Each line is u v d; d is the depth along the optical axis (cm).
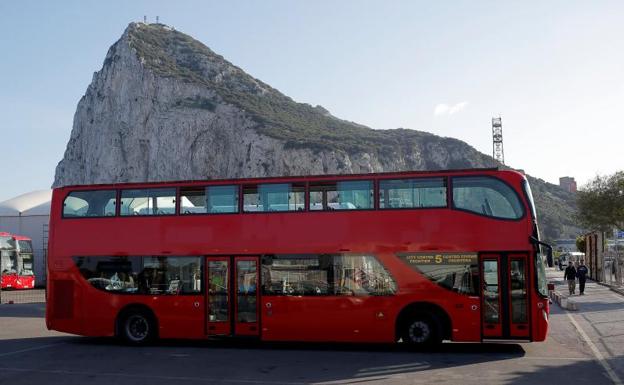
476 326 1534
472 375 1237
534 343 1695
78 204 1839
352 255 1620
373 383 1170
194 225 1738
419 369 1322
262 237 1681
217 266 1706
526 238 1541
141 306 1756
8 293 4250
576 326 2044
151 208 1781
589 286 4406
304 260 1648
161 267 1747
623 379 1172
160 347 1739
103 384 1193
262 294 1661
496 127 17188
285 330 1641
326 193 1666
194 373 1309
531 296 1520
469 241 1562
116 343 1839
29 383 1207
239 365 1410
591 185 6353
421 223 1594
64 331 1795
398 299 1580
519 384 1134
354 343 1800
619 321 2169
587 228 6819
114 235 1792
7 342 1880
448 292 1557
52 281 1817
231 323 1678
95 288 1784
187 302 1712
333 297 1617
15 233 5509
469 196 1587
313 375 1270
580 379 1176
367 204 1634
